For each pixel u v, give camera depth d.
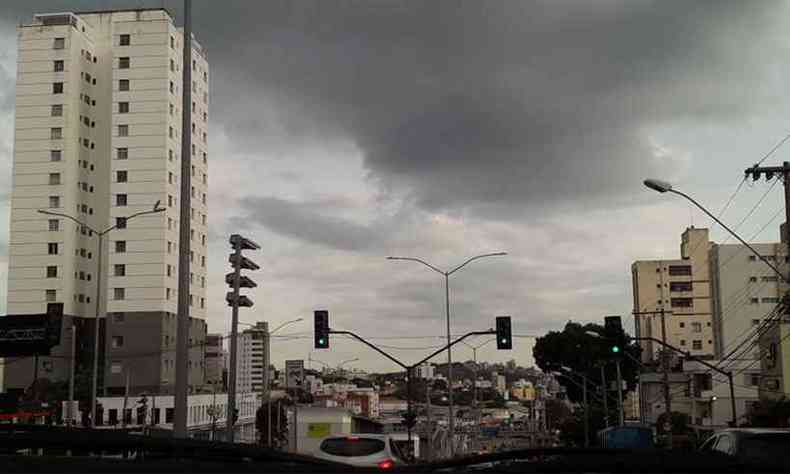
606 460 5.16
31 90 81.94
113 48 84.12
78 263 81.94
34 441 5.16
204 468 4.55
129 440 5.14
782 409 47.03
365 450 17.45
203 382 91.25
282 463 4.91
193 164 91.00
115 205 82.38
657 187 26.28
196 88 92.62
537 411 116.12
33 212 80.62
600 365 74.81
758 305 99.25
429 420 47.22
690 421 79.19
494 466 5.25
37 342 52.84
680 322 115.31
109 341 80.69
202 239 92.69
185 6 18.89
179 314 17.78
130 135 82.88
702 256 116.88
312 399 108.94
